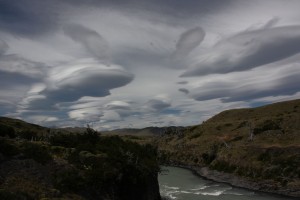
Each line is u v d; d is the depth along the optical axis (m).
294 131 116.56
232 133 140.12
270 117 146.25
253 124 138.00
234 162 103.38
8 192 33.44
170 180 97.38
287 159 89.25
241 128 143.25
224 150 118.25
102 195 44.66
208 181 96.56
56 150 50.97
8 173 39.31
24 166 42.03
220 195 73.56
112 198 46.06
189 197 70.62
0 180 36.88
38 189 38.06
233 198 70.38
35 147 46.56
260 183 83.50
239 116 185.25
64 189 40.88
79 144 56.59
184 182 93.50
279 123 130.75
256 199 69.62
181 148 151.75
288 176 82.38
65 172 43.91
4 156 42.06
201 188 83.19
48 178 41.97
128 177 52.09
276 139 111.94
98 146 57.62
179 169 125.62
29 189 37.03
